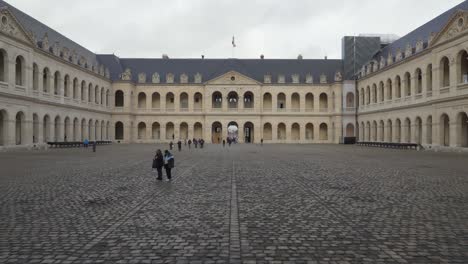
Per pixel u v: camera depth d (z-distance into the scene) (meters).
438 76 53.31
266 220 11.49
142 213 12.43
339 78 93.94
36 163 30.34
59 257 8.30
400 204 13.83
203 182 19.64
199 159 36.16
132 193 16.25
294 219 11.62
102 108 86.12
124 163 30.95
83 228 10.59
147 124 97.44
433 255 8.45
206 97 96.88
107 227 10.71
